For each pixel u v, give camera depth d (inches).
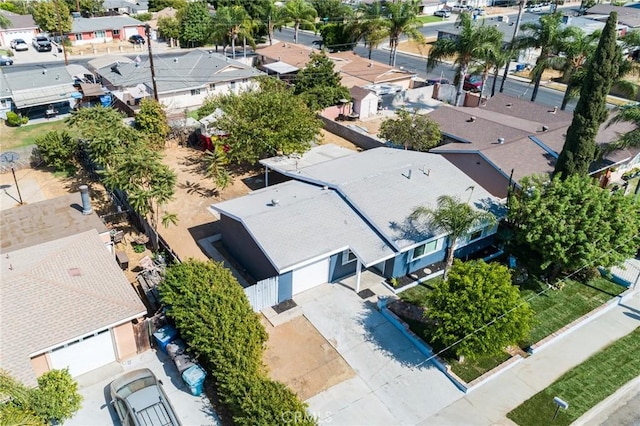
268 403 655.1
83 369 797.2
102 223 1051.9
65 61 2379.4
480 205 1150.3
